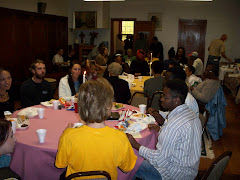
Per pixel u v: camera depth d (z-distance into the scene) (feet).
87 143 4.47
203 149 12.40
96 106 4.42
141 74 20.43
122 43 34.04
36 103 11.18
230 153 5.67
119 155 4.65
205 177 5.15
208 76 13.34
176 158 5.80
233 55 32.04
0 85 9.49
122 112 8.52
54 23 30.27
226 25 31.58
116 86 11.57
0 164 6.64
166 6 32.35
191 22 32.27
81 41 33.63
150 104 11.74
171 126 5.81
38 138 6.39
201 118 9.07
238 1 30.86
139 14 33.14
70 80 11.19
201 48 32.58
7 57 24.17
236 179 9.53
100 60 22.59
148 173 6.57
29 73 26.66
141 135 7.10
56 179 6.45
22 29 25.64
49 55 29.63
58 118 8.29
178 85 6.07
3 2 22.98
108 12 33.47
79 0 32.14
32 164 6.27
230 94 25.39
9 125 5.69
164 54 33.45
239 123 16.85
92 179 4.70
